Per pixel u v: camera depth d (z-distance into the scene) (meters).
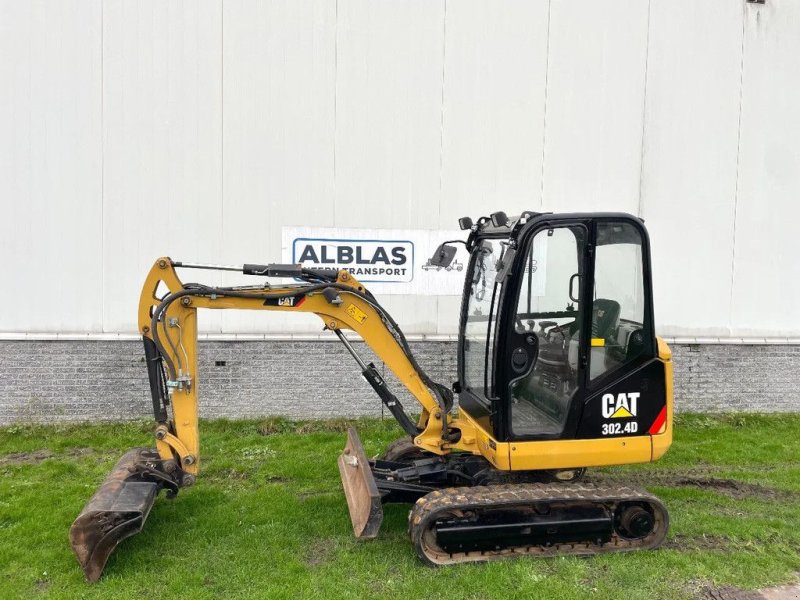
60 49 6.59
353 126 6.96
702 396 7.67
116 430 6.70
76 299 6.79
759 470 5.85
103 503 3.88
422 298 7.18
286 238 6.98
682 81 7.35
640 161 7.36
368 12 6.87
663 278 7.51
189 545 4.23
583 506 4.12
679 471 5.79
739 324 7.66
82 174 6.69
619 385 4.11
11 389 6.79
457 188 7.14
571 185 7.30
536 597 3.60
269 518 4.65
